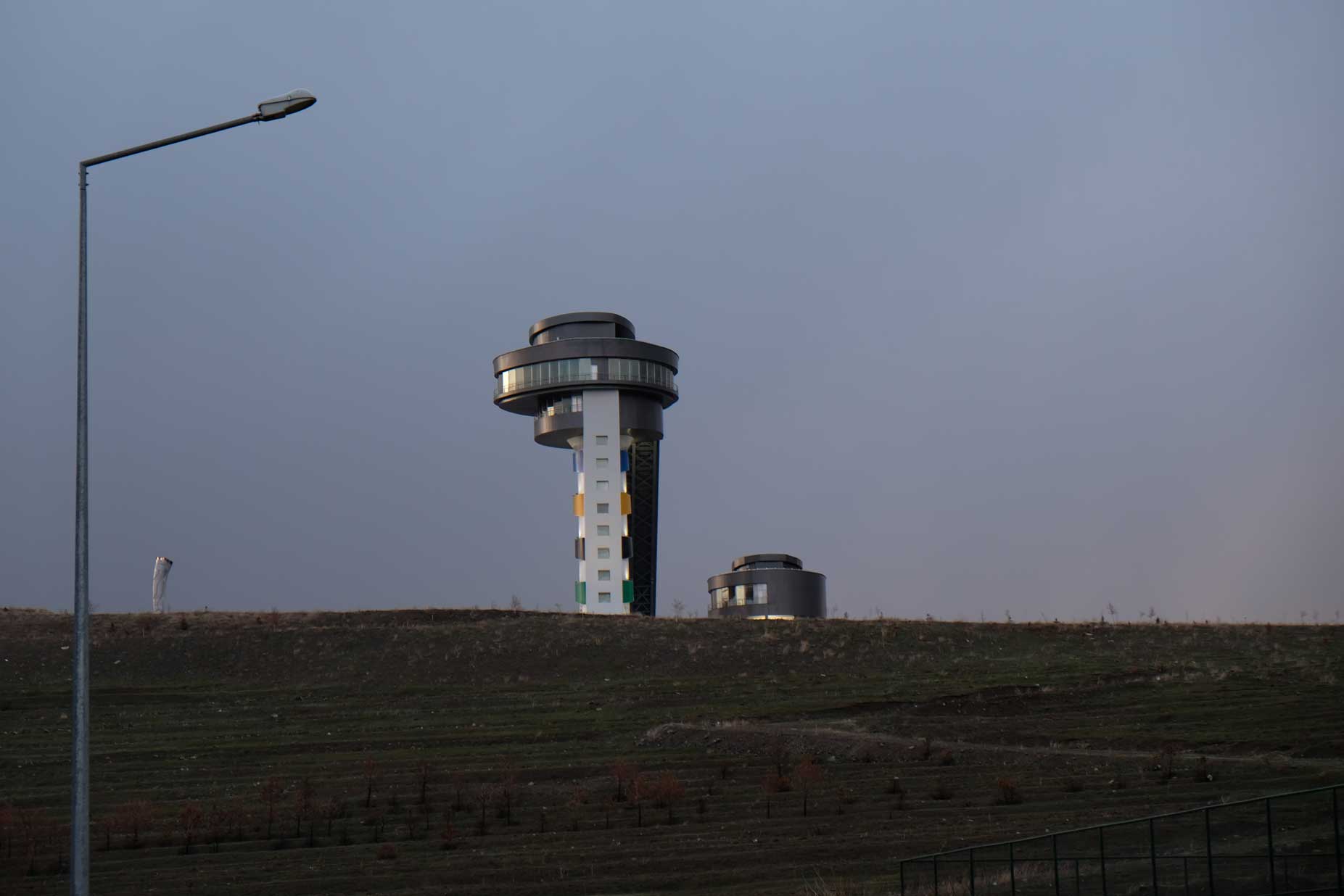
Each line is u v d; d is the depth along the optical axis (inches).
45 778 2405.3
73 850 789.2
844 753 2374.5
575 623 3959.2
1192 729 2477.9
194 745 2652.6
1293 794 927.0
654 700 3061.0
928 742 2345.0
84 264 899.4
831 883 1502.2
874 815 1921.8
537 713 2945.4
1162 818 1019.9
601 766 2390.5
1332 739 2272.4
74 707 808.3
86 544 844.0
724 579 5723.4
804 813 1968.5
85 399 873.5
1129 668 3238.2
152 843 1907.0
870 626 3914.9
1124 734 2464.3
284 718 2925.7
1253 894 971.3
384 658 3526.1
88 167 919.7
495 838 1900.8
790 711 2901.1
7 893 1630.2
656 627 3907.5
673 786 2070.6
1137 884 1072.8
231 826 1969.7
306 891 1619.1
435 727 2805.1
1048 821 1782.7
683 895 1501.0
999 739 2493.8
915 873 1429.6
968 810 1902.1
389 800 2153.1
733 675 3358.8
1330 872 925.2
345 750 2613.2
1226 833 1059.3
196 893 1615.4
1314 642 3567.9
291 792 2244.1
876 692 3078.2
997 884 1214.9
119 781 2363.4
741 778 2251.5
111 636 3683.6
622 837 1868.8
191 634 3715.6
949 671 3321.9
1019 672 3257.9
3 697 3115.2
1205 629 3855.8
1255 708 2645.2
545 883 1604.3
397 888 1622.8
